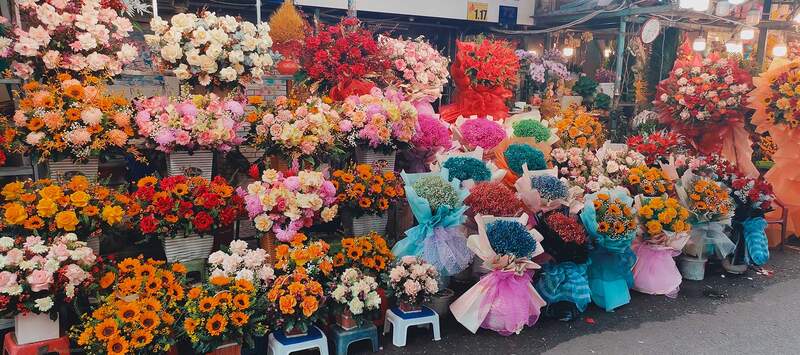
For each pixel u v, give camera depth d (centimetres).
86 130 304
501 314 352
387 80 488
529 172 424
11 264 251
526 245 347
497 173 416
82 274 261
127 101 335
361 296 317
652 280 434
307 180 324
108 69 352
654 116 780
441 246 349
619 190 429
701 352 346
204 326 274
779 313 409
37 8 327
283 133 345
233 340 291
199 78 362
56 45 338
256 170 351
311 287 303
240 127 359
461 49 549
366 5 865
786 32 1015
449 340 351
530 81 845
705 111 580
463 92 563
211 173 353
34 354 264
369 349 336
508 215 371
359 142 396
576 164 493
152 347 266
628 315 400
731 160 598
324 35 451
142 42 477
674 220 424
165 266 315
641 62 1015
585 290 382
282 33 489
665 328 379
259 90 421
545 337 361
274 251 342
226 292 283
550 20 1029
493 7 1005
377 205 364
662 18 952
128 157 357
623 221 388
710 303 425
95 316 266
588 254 396
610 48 1056
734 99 571
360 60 451
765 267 514
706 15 897
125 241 335
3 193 277
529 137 489
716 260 509
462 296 363
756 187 486
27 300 255
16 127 306
